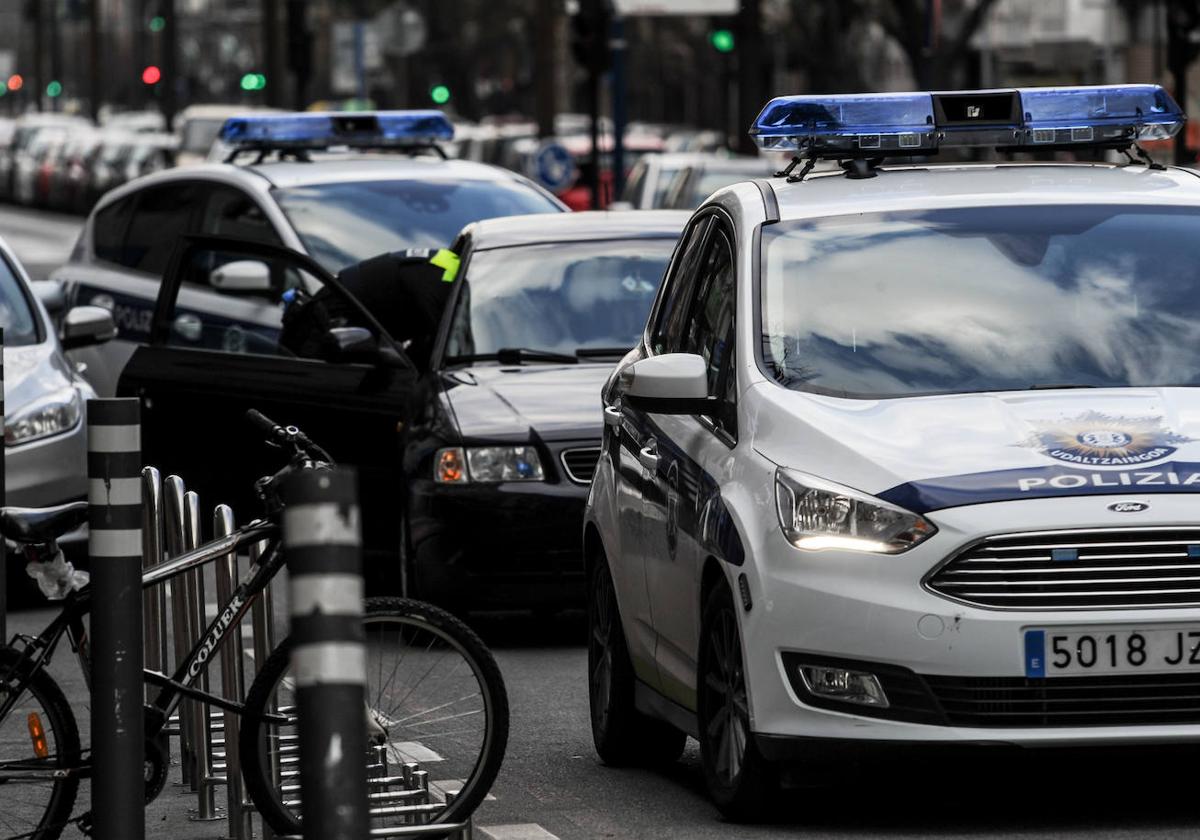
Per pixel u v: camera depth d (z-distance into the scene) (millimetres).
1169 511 17438
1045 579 17438
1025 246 20734
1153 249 20766
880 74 188750
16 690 18453
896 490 17766
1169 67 78188
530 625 32094
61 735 18547
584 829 19094
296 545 11500
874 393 19312
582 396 30203
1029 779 20250
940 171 22578
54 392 35000
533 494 29391
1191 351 19812
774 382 19469
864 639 17562
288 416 33062
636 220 33688
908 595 17500
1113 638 17375
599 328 31938
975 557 17500
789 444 18609
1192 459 17875
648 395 20047
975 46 142125
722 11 85438
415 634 18250
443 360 31672
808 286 20328
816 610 17719
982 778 20344
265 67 157000
